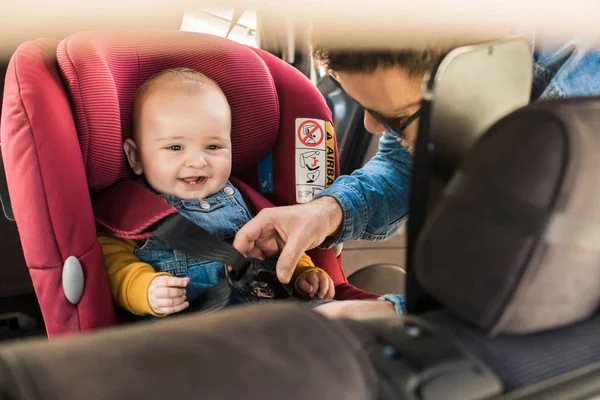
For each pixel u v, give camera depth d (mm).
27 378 344
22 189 877
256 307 466
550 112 443
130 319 1088
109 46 1042
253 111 1169
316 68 1345
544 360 480
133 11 633
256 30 1118
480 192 466
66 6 593
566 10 618
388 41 657
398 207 1174
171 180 1109
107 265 1072
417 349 473
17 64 895
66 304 928
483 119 554
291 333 424
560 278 454
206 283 1102
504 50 563
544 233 432
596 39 654
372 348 477
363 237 1179
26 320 1424
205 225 1125
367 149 1623
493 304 466
